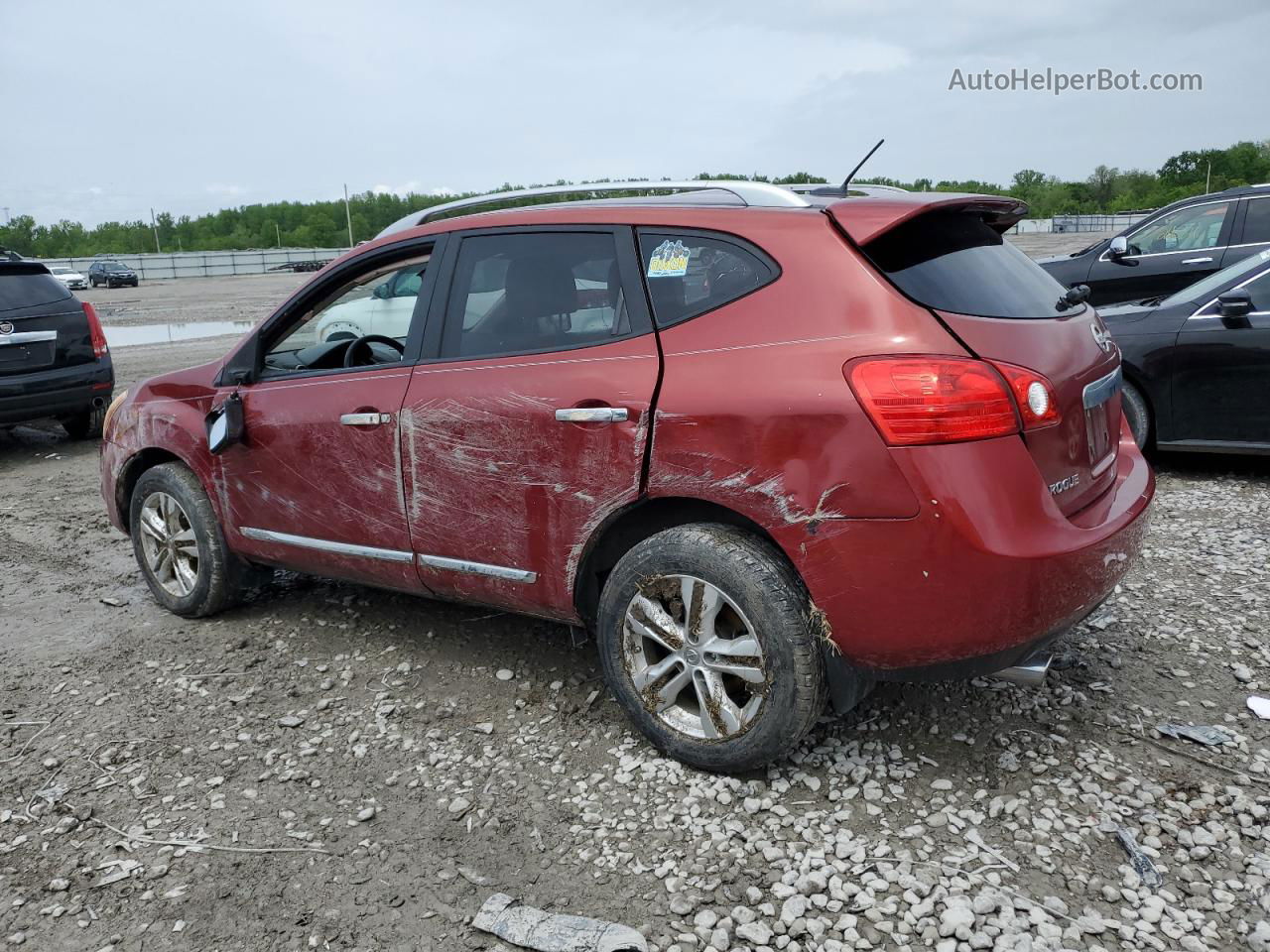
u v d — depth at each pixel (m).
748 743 2.82
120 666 3.98
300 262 71.88
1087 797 2.76
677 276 2.93
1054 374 2.72
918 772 2.94
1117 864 2.50
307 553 3.91
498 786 2.98
